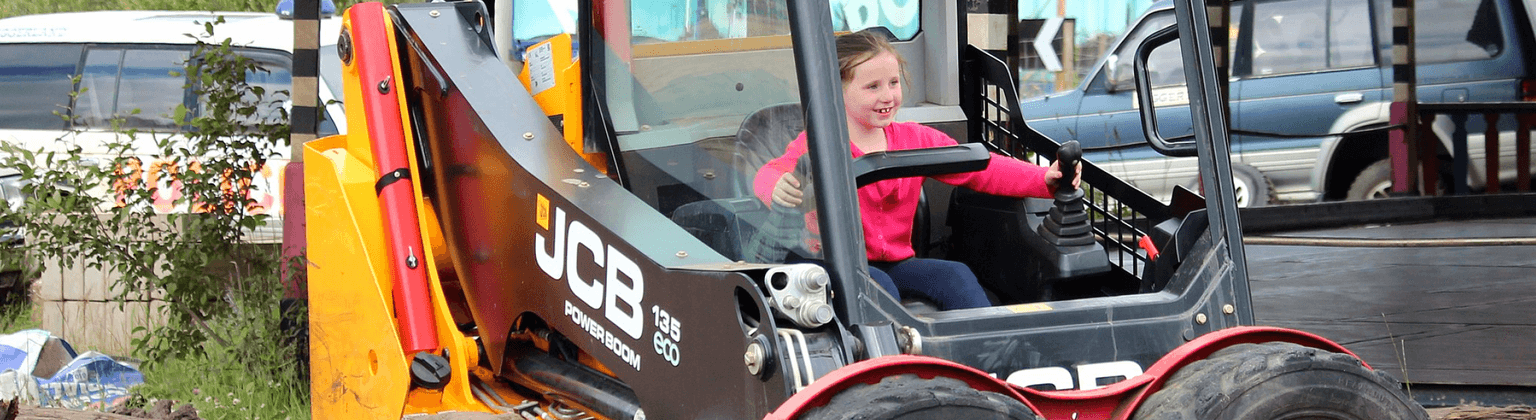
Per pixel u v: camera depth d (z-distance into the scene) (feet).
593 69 10.46
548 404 11.35
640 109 10.03
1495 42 31.04
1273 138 29.94
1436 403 15.38
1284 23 29.81
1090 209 11.05
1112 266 10.58
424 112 11.84
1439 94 31.27
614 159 10.29
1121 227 10.69
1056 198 10.37
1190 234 9.14
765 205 8.69
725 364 7.97
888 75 10.11
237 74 19.11
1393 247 25.96
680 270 8.40
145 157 23.82
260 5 34.50
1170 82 27.27
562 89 10.95
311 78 18.15
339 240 11.99
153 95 25.17
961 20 12.37
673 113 9.69
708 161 9.38
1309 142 29.86
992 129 12.21
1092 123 27.78
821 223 7.92
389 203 11.55
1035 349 8.17
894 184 10.21
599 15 10.39
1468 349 17.15
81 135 24.54
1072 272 10.12
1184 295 8.70
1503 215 31.14
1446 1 30.91
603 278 9.33
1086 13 28.07
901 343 7.84
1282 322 19.04
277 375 17.26
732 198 9.12
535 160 10.28
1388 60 29.68
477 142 10.91
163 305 19.35
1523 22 30.83
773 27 8.53
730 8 9.09
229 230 18.66
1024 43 28.45
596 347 9.52
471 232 11.30
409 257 11.52
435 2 12.01
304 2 18.10
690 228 9.70
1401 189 29.99
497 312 11.05
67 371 16.99
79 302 20.65
